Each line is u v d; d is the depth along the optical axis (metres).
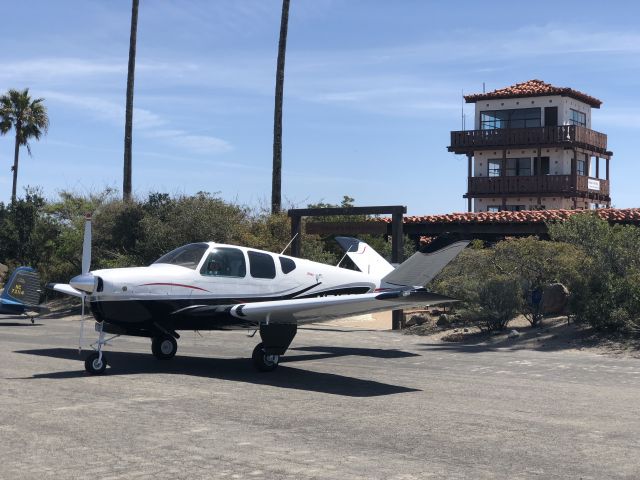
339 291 13.77
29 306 20.91
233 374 11.22
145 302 11.39
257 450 6.41
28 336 17.27
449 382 10.52
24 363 12.14
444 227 28.50
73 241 28.23
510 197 41.78
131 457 6.13
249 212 28.05
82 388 9.62
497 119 43.28
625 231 16.75
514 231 26.98
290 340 11.59
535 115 42.28
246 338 17.14
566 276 16.89
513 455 6.36
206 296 11.97
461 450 6.52
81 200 33.78
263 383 10.32
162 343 12.90
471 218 28.02
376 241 27.52
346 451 6.42
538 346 14.80
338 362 12.74
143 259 25.11
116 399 8.82
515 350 14.42
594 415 8.18
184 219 24.61
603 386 10.25
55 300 28.42
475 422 7.74
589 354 13.75
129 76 32.06
